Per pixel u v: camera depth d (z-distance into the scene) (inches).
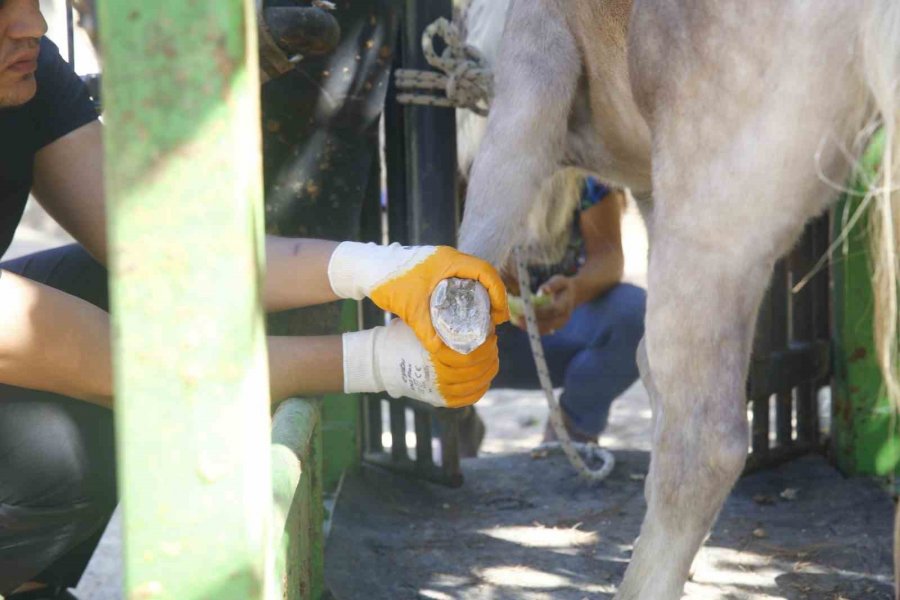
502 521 141.8
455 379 85.7
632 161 109.8
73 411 88.7
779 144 81.4
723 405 86.7
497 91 105.4
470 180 104.3
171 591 53.4
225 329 51.7
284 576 75.0
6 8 80.0
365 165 123.2
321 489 110.3
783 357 150.9
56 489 88.5
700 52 83.4
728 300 85.7
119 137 50.3
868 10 76.1
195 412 52.2
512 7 106.3
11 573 91.7
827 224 153.4
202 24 49.4
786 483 150.4
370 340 90.0
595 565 127.1
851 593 117.3
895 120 75.0
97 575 142.9
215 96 50.0
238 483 52.8
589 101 107.0
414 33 138.1
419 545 133.1
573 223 179.5
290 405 92.0
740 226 84.0
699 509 88.3
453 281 84.1
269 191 118.9
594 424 181.6
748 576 122.3
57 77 97.5
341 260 90.4
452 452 152.9
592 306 182.4
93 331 79.4
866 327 146.8
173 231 51.0
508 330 187.2
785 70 80.0
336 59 118.2
